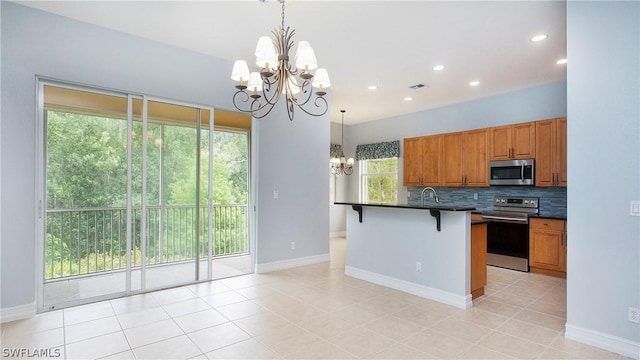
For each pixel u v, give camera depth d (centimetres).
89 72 339
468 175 575
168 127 398
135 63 367
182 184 411
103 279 360
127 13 318
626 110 243
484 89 539
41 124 323
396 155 724
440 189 656
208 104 422
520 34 347
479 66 439
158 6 303
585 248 262
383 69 452
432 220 371
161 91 385
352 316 314
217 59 429
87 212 352
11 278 299
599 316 255
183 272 412
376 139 783
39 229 321
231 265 510
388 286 411
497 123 570
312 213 528
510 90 545
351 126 846
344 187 857
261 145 470
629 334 242
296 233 509
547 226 468
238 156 536
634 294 240
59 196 337
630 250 242
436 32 344
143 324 293
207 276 430
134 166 376
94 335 271
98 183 357
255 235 469
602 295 254
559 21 319
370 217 438
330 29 340
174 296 368
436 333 279
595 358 239
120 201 369
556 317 314
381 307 339
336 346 255
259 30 350
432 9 300
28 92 307
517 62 423
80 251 349
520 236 495
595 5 256
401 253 400
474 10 301
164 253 399
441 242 362
